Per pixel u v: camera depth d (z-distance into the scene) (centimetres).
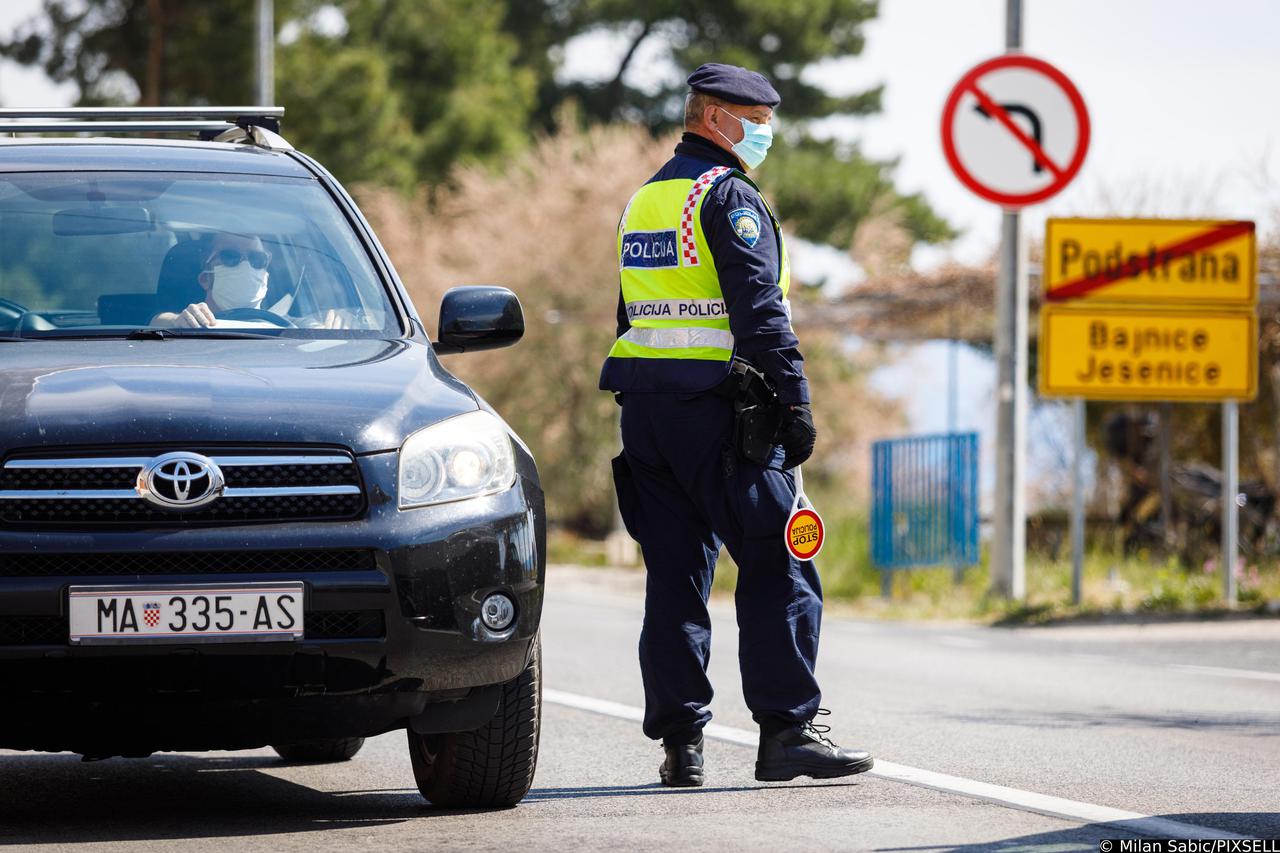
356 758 2142
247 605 1502
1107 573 5425
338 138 13550
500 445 1642
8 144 1997
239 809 1753
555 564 8019
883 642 3928
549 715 2453
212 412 1546
